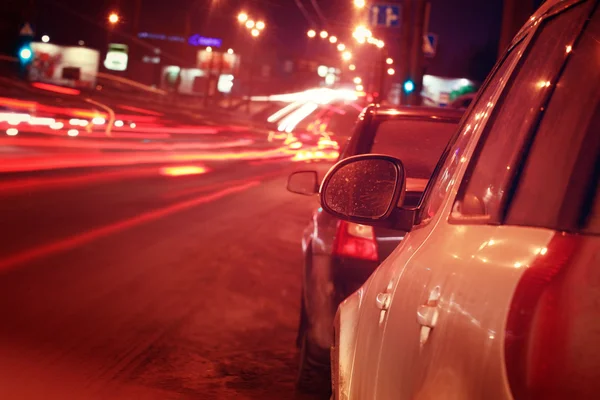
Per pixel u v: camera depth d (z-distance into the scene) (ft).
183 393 17.07
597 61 4.98
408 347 6.23
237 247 37.91
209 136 140.56
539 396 3.72
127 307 24.16
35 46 267.59
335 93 302.66
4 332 20.63
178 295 26.43
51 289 25.76
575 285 3.89
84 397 16.12
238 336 22.03
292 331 23.07
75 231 38.52
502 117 6.63
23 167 71.97
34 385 16.67
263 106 281.13
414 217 9.57
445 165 8.77
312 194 23.13
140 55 315.17
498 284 4.57
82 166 80.43
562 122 5.13
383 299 7.97
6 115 91.40
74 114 114.83
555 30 6.04
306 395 17.10
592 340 3.61
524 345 3.95
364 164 9.73
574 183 4.54
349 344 9.79
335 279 15.33
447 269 5.76
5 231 36.68
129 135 114.83
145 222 44.39
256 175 93.15
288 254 37.01
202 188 72.28
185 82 320.91
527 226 4.86
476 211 6.11
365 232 15.39
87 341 20.36
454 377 4.77
